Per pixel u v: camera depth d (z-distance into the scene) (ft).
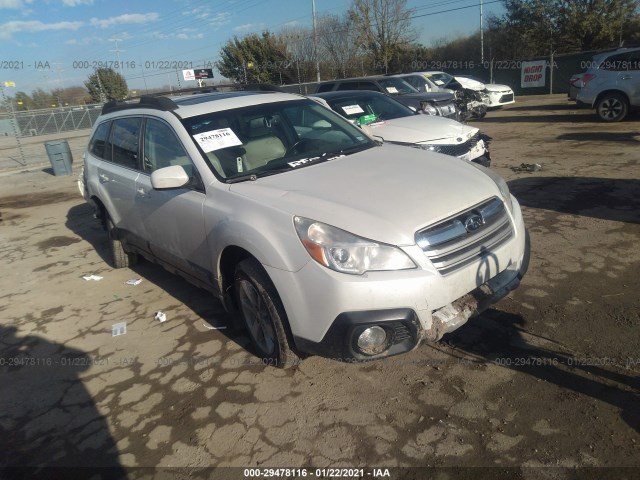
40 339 13.99
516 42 112.06
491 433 8.73
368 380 10.50
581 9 102.06
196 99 14.80
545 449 8.27
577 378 9.79
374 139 14.79
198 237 12.13
